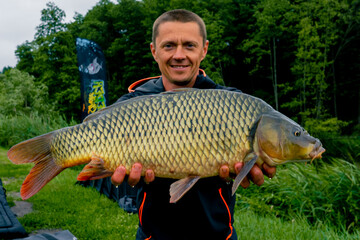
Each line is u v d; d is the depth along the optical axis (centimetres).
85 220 493
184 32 192
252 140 164
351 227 443
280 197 514
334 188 495
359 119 2311
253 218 434
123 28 3002
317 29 1902
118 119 167
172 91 174
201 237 189
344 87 2361
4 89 3011
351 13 1955
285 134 165
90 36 3105
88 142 170
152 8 2688
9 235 380
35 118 1276
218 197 188
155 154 163
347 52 2325
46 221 492
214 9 2514
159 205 189
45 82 3106
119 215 511
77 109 3056
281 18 2100
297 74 2027
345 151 940
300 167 559
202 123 162
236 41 2628
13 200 600
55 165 177
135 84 231
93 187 674
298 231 378
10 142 1192
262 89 2588
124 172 165
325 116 1959
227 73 2662
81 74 756
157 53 202
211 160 162
